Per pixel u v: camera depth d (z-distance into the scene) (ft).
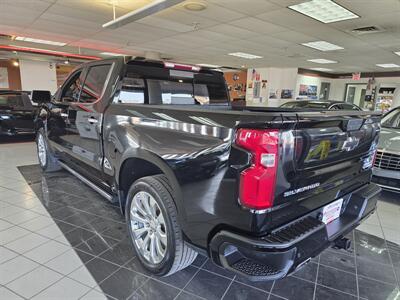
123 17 16.17
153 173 6.68
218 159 4.24
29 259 6.59
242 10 18.31
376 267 6.82
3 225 8.28
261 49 32.53
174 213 5.36
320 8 17.57
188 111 4.92
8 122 20.77
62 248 7.10
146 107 5.99
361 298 5.71
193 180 4.70
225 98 10.23
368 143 6.17
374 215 10.09
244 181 3.88
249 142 3.84
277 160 3.84
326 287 6.01
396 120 14.67
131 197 6.40
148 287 5.76
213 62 46.65
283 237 4.05
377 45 28.12
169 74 8.29
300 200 4.44
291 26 21.84
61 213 9.16
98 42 31.78
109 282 5.87
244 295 5.64
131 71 7.42
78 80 9.31
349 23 20.40
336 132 4.85
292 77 51.55
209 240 4.56
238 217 4.03
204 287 5.83
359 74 54.85
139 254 6.32
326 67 49.26
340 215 5.72
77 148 9.12
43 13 20.18
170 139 5.18
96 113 7.68
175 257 5.45
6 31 26.58
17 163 15.65
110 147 7.06
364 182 6.47
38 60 46.37
